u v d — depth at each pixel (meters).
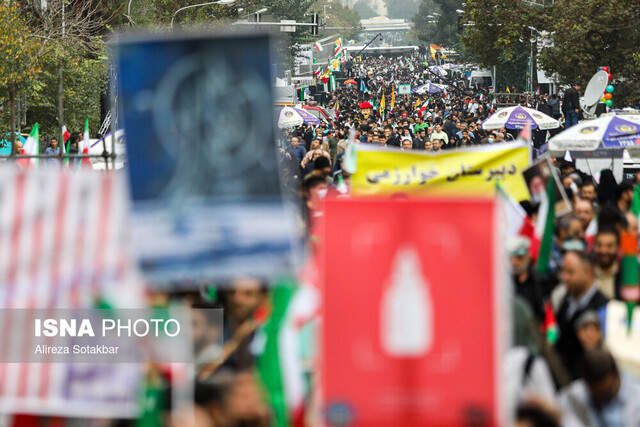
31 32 73.25
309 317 14.39
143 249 11.81
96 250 13.09
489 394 10.55
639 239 24.03
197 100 11.67
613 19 98.88
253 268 11.76
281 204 11.71
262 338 14.38
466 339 10.60
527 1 129.25
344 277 10.72
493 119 76.94
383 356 10.63
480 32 128.12
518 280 18.77
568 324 18.30
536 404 14.07
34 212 13.03
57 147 58.22
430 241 10.69
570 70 103.50
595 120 48.19
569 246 20.97
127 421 13.54
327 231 10.77
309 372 14.42
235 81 11.64
